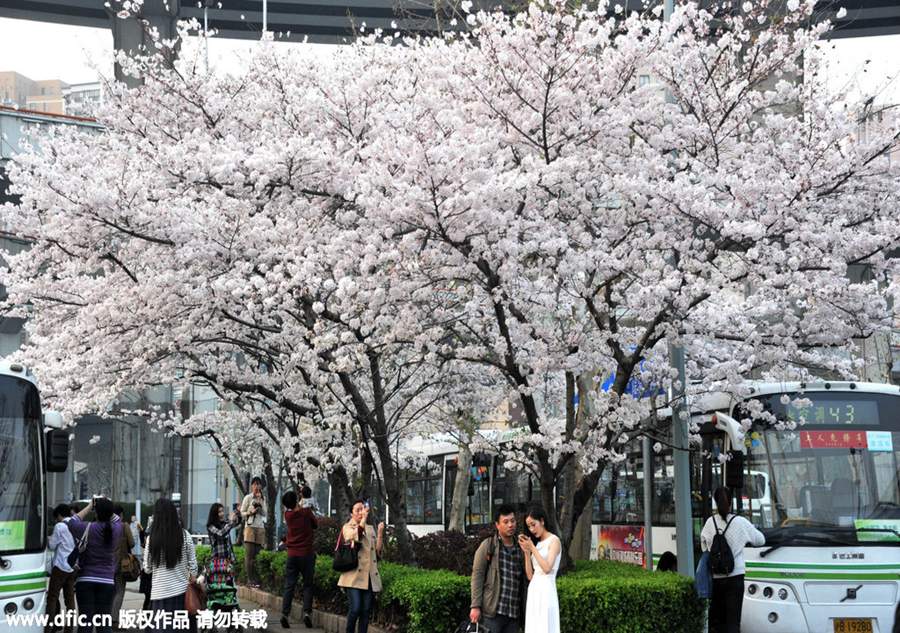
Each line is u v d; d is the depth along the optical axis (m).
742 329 11.63
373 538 11.41
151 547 9.70
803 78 13.05
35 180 11.88
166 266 12.50
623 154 11.73
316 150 10.77
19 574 9.26
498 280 10.45
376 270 11.68
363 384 16.22
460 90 11.76
